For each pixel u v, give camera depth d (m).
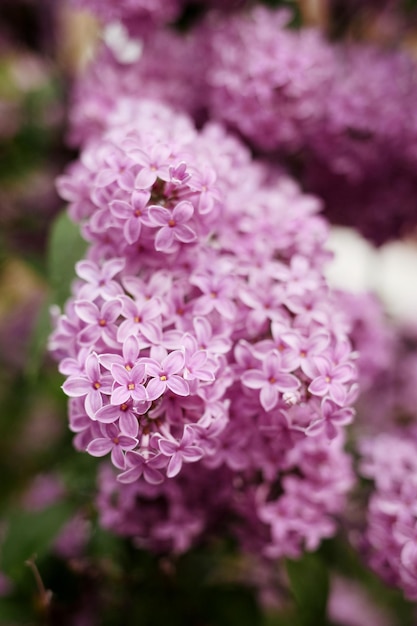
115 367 0.32
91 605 0.42
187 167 0.35
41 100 0.57
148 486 0.36
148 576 0.42
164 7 0.47
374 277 0.69
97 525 0.41
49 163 0.57
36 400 0.62
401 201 0.49
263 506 0.38
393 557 0.37
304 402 0.34
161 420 0.33
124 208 0.34
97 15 0.47
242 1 0.51
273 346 0.35
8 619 0.41
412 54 0.53
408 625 0.52
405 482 0.38
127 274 0.35
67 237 0.38
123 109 0.40
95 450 0.32
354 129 0.47
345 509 0.42
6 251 0.51
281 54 0.45
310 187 0.50
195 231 0.35
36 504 0.46
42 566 0.41
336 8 0.54
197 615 0.42
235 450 0.35
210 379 0.33
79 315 0.34
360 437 0.45
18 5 0.57
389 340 0.48
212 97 0.47
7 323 0.64
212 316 0.35
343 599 0.54
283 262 0.38
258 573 0.46
